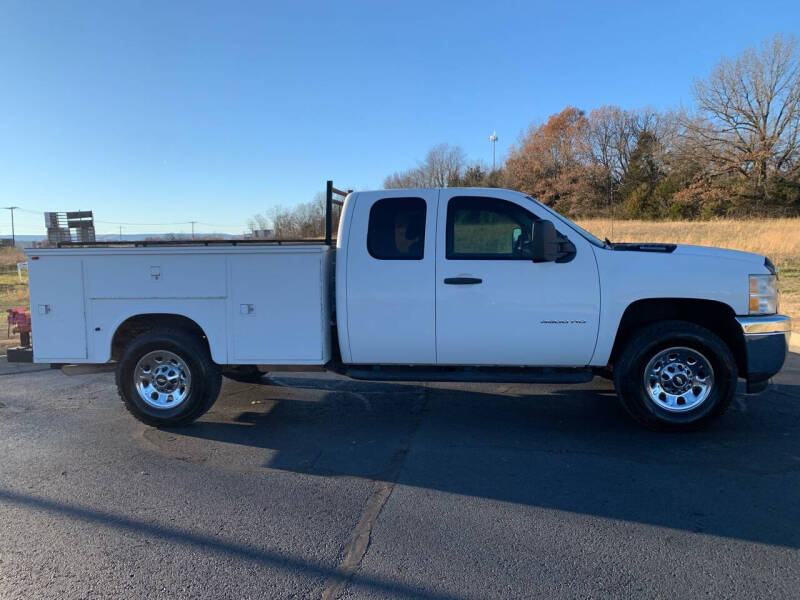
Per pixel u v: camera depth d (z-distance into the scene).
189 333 5.09
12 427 5.20
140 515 3.47
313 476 4.04
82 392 6.48
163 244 5.46
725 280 4.52
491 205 4.80
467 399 5.97
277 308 4.86
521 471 4.05
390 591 2.66
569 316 4.65
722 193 46.12
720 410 4.59
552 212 4.80
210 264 4.88
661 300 4.77
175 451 4.56
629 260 4.63
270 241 5.48
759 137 44.94
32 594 2.67
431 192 4.88
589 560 2.90
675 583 2.69
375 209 4.89
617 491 3.69
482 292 4.71
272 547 3.07
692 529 3.19
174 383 5.09
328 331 5.00
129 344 5.02
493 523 3.30
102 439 4.86
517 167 63.12
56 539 3.19
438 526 3.28
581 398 5.95
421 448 4.55
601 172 59.19
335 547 3.06
